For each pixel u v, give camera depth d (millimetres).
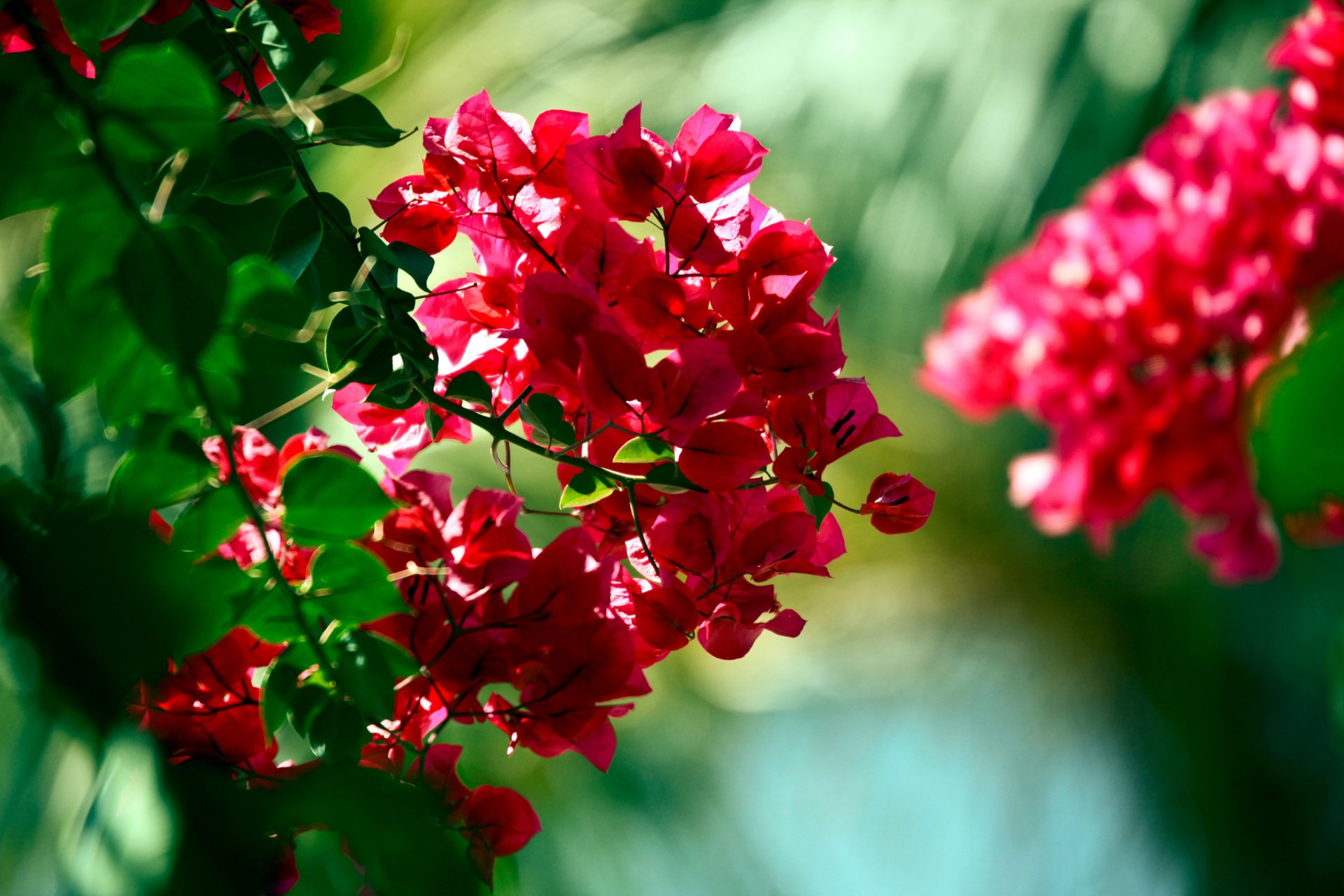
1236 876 5605
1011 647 6020
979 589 5930
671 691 5512
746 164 1821
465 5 5426
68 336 1636
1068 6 5246
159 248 1627
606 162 1820
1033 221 5305
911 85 5352
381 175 4559
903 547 5930
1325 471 1351
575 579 1781
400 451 1889
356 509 1712
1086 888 6035
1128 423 2826
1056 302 2918
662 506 1848
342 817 1617
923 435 5789
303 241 1778
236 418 1737
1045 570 5867
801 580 6098
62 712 1570
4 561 1574
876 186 5406
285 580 1705
